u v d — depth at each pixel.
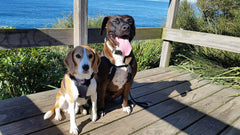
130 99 1.33
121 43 0.99
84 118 1.07
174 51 2.63
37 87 1.71
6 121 0.97
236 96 1.48
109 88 1.11
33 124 0.97
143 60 2.34
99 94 1.08
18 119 1.00
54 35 1.33
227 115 1.20
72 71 0.86
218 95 1.49
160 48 2.64
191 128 1.04
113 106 1.22
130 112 1.15
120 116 1.11
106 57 1.02
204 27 2.48
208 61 2.10
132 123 1.04
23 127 0.94
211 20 2.65
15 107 1.11
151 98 1.37
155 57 2.52
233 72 1.93
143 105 1.25
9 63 1.55
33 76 1.69
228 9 2.64
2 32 1.11
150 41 2.65
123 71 1.03
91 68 0.90
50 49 2.37
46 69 1.79
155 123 1.06
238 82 1.72
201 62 2.10
